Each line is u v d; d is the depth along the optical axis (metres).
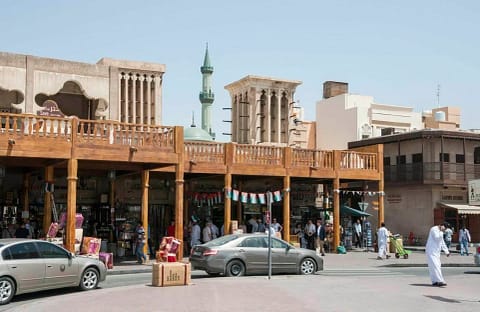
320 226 32.03
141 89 42.78
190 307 12.71
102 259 22.16
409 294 14.98
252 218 33.59
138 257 25.14
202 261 20.06
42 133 22.70
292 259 21.03
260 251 20.58
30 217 28.84
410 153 44.53
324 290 15.62
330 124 57.41
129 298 14.20
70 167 22.20
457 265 27.11
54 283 15.75
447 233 36.41
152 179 32.56
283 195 30.72
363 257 29.95
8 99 29.84
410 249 37.88
